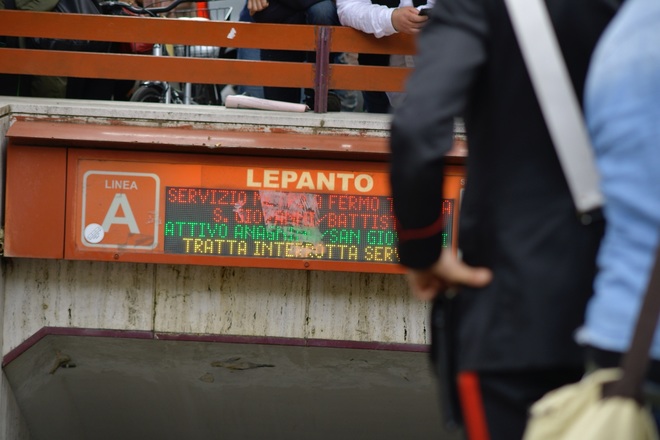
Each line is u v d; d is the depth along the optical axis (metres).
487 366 5.65
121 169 13.35
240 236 13.35
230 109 14.16
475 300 5.78
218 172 13.28
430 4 14.57
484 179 5.82
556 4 5.62
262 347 14.05
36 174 13.38
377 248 13.30
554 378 5.70
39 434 15.41
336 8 15.44
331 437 15.36
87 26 14.20
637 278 4.59
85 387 14.88
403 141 5.38
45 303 13.98
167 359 14.37
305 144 13.12
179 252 13.39
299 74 14.30
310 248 13.34
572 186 5.55
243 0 21.27
